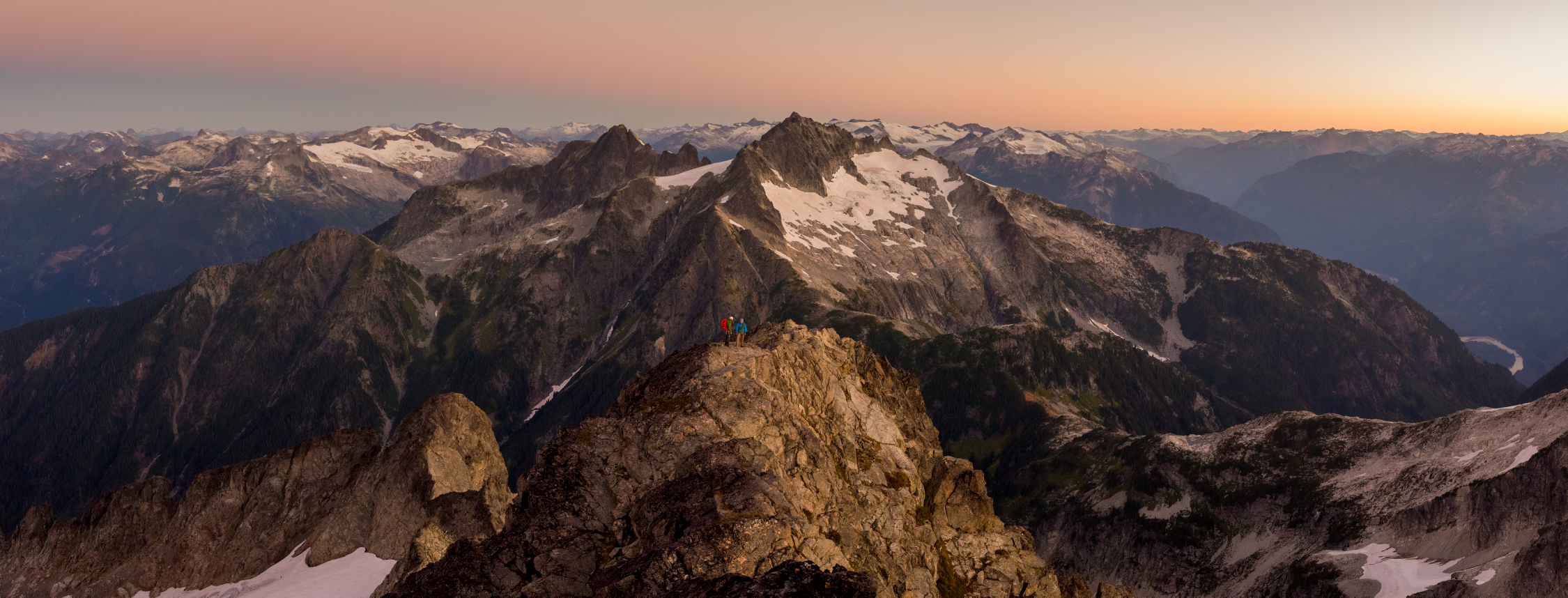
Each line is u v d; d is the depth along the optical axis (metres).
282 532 88.88
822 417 61.34
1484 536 138.38
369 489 86.38
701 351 59.31
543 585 42.00
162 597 87.38
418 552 68.31
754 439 46.56
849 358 75.81
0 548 108.06
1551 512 132.38
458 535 78.38
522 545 45.12
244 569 86.06
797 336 74.06
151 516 103.38
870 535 48.81
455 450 89.94
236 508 94.19
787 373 61.03
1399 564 146.25
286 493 94.75
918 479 61.34
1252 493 190.38
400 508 83.88
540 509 46.34
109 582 89.44
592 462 47.81
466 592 43.50
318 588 75.75
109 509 103.94
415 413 92.94
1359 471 181.75
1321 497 179.38
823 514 46.41
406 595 44.12
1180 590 184.12
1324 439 197.00
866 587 32.53
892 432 65.75
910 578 48.47
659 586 36.06
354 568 78.69
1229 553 183.62
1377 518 162.25
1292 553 170.88
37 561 103.00
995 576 55.56
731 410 51.06
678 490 43.44
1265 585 163.75
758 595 32.12
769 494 41.78
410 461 86.88
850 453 59.84
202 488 98.44
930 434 76.12
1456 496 148.50
